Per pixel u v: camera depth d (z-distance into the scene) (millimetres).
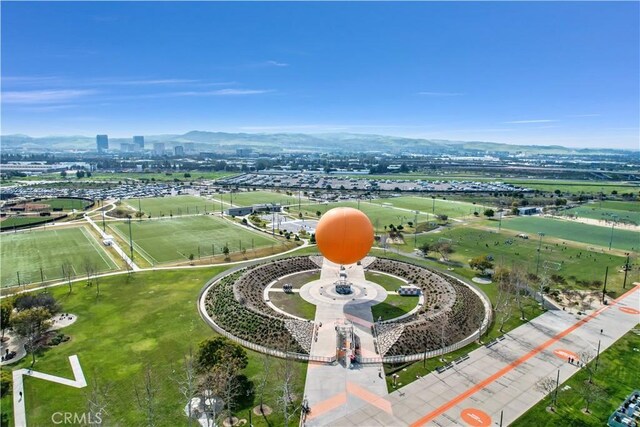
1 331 83500
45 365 72562
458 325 87250
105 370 71062
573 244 163750
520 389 67438
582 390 67375
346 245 92562
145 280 117750
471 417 60375
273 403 62469
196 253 148750
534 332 87312
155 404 61812
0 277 121188
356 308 95562
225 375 61562
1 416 59500
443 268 130500
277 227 195000
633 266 134125
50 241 164125
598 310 98938
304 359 74188
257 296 101125
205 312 95250
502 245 161625
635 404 63312
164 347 78938
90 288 111000
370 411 61062
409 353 76750
